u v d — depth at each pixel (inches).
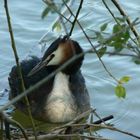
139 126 441.7
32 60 467.5
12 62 526.0
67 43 433.7
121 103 470.0
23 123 452.1
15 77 458.6
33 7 598.9
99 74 509.7
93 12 590.6
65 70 436.1
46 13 282.7
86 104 449.4
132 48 294.5
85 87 455.2
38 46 541.6
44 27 569.0
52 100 438.0
